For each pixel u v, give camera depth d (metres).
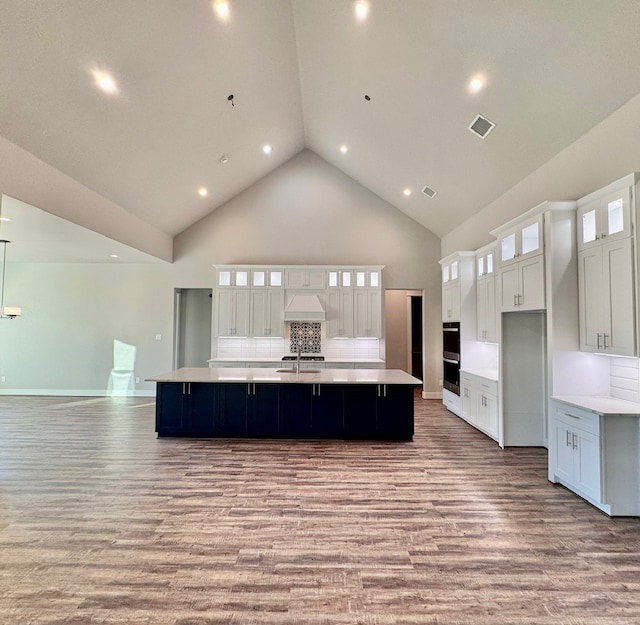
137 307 7.76
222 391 4.96
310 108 6.14
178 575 2.25
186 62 4.02
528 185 4.83
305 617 1.94
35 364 7.71
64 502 3.18
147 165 5.21
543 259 3.75
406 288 7.94
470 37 3.50
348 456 4.35
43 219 4.41
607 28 2.83
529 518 2.96
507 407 4.69
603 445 3.00
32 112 3.49
